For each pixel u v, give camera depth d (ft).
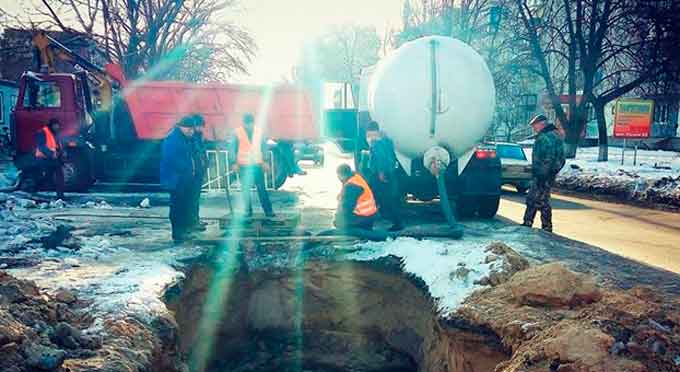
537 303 15.21
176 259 20.71
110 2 76.23
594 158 77.82
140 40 77.56
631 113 63.52
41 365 10.43
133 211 33.55
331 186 49.47
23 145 40.16
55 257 20.79
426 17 74.28
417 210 34.88
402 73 24.41
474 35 72.13
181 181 23.22
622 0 68.13
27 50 80.94
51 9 75.66
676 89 75.51
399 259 21.88
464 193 30.07
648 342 11.93
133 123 41.65
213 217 29.66
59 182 36.94
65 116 39.88
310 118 42.19
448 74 24.32
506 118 107.86
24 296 12.85
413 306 20.44
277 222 24.00
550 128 27.17
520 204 42.93
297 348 22.49
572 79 73.87
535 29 71.72
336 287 22.58
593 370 11.34
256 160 25.41
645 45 69.72
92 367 11.21
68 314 13.80
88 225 28.50
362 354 21.97
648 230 31.65
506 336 14.28
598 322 12.87
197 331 20.67
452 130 24.77
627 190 46.85
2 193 37.99
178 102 41.63
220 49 85.71
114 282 17.20
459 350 15.85
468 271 18.35
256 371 21.56
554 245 24.31
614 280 18.93
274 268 22.49
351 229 24.09
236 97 41.88
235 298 22.07
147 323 14.46
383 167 25.32
